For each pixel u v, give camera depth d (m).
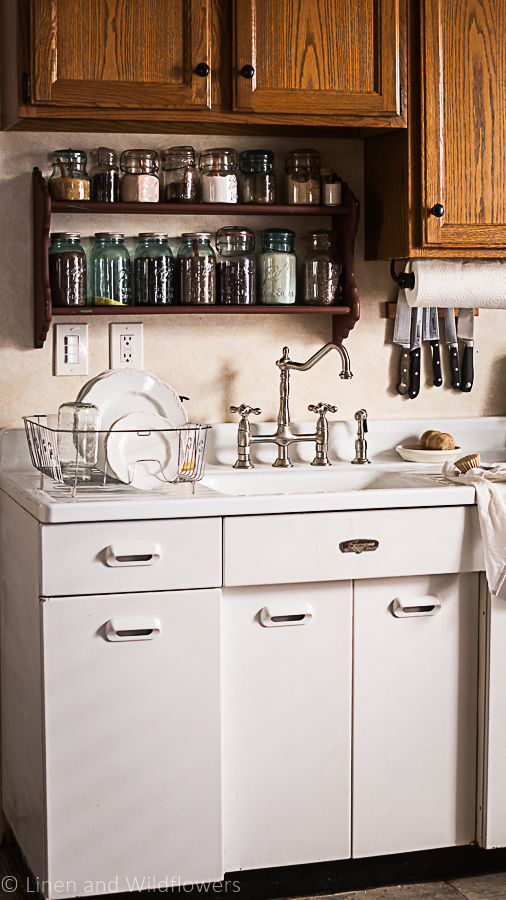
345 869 1.93
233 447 2.21
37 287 2.06
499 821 1.90
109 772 1.68
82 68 1.82
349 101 1.94
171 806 1.71
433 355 2.35
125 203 1.98
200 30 1.86
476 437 2.38
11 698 2.00
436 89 1.98
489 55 2.01
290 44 1.91
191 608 1.69
